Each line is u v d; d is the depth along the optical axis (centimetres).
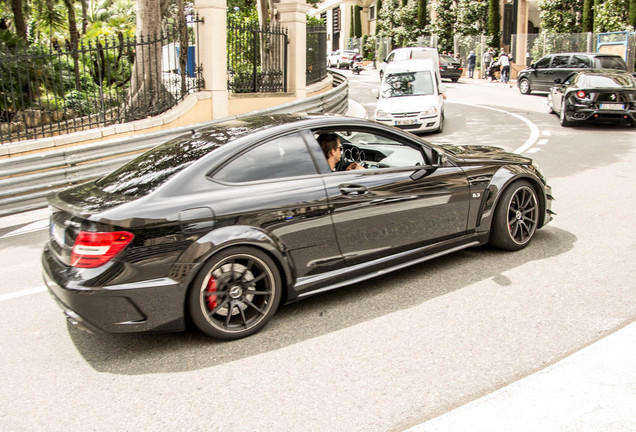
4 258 593
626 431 261
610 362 320
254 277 384
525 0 3362
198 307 358
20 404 310
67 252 347
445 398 295
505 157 516
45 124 1014
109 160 855
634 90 1284
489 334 363
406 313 402
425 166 457
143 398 310
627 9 2655
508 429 266
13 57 890
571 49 2870
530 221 521
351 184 415
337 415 285
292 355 351
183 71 1149
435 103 1333
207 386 320
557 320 377
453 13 3812
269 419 284
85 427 286
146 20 1155
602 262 479
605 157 986
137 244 338
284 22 1432
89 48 973
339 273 416
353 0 5722
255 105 1307
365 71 4472
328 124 425
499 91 2562
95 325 338
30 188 773
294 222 387
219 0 1167
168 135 920
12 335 399
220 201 364
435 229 462
